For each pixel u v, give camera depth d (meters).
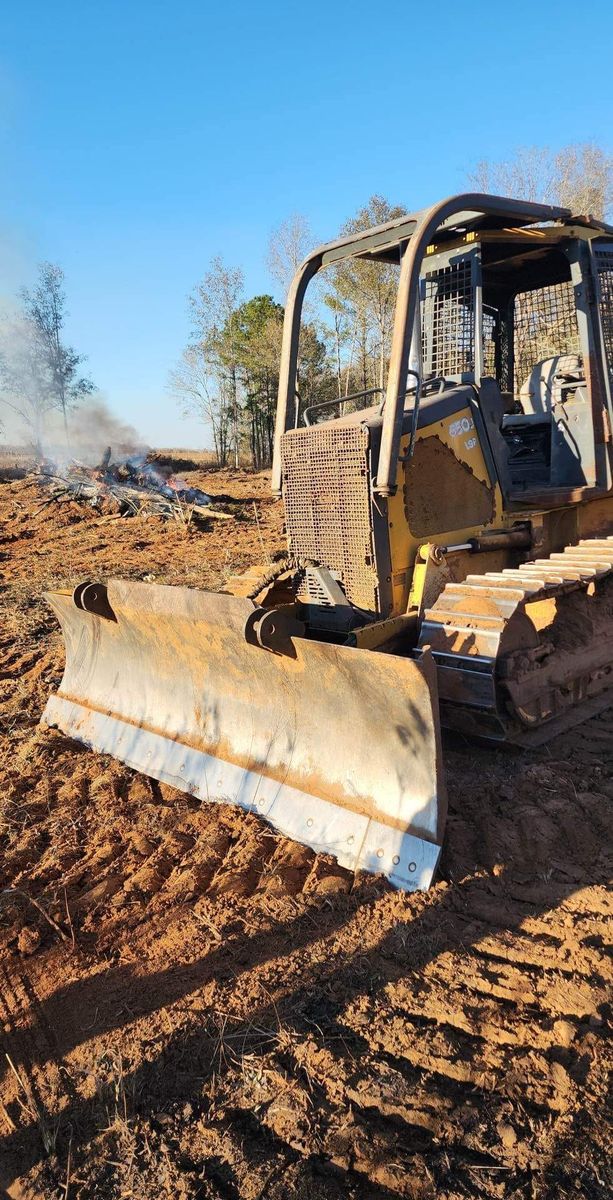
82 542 15.75
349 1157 2.44
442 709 4.79
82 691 5.96
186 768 4.91
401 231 4.84
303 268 5.54
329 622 5.18
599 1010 2.94
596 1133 2.45
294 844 4.11
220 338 43.34
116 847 4.34
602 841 4.04
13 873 4.19
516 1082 2.67
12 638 8.93
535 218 5.26
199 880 3.96
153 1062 2.87
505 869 3.84
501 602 4.60
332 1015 3.02
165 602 4.84
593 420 5.83
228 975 3.28
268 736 4.59
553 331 6.42
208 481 28.86
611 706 5.63
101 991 3.27
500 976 3.15
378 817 3.94
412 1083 2.68
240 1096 2.71
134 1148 2.54
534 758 4.91
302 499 5.34
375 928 3.47
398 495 4.98
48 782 5.13
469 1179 2.34
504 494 5.68
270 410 46.88
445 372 5.85
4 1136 2.68
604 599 5.71
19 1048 3.03
